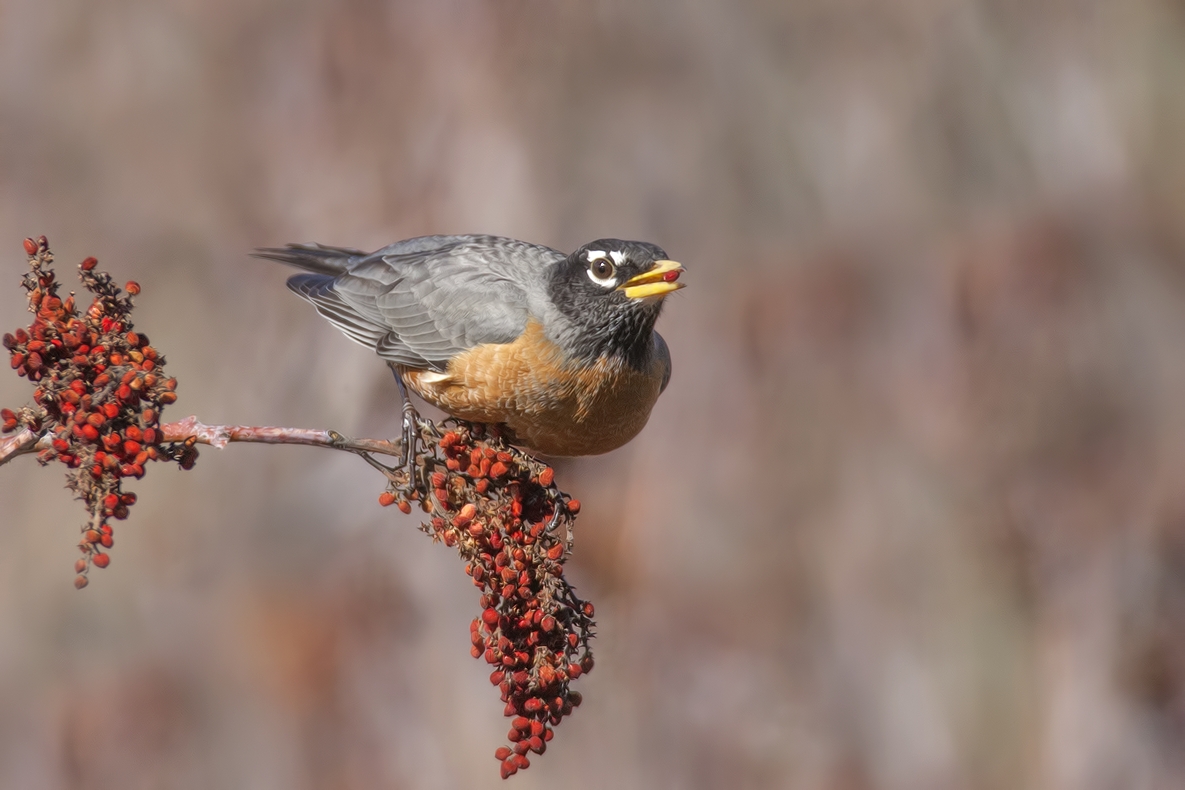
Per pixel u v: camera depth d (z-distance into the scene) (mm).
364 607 12469
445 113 13969
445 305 8008
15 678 12781
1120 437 14297
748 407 14180
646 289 7590
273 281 13961
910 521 14102
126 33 15078
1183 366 14406
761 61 15281
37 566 13016
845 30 15469
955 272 14531
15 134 14938
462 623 12289
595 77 14594
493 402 7938
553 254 8508
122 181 14852
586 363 7770
